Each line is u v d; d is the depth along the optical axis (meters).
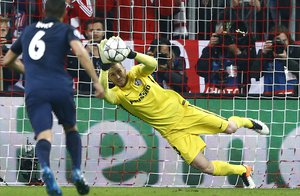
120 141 34.25
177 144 31.33
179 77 35.06
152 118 31.23
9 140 33.72
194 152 31.19
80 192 22.62
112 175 34.12
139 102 30.86
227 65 35.19
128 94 30.73
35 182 33.72
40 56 21.86
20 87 34.31
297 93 35.19
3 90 34.28
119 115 34.28
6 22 34.16
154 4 35.72
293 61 35.28
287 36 35.47
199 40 35.31
